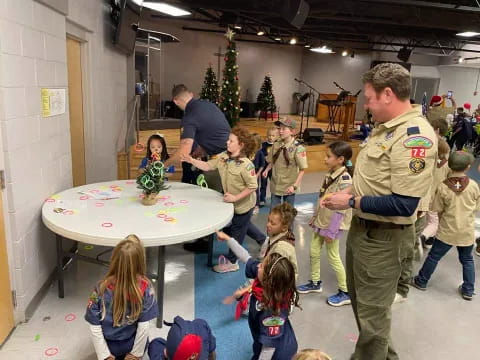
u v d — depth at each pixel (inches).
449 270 139.6
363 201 67.5
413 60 638.5
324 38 520.7
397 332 100.7
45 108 104.0
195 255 138.6
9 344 86.6
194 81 510.9
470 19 334.3
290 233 85.3
